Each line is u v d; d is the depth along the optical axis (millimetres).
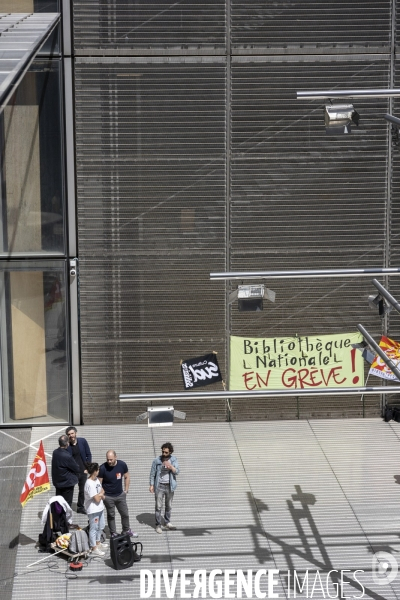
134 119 22547
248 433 23328
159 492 18281
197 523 18797
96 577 16828
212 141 22750
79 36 22125
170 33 22250
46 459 21766
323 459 21828
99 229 22984
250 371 23484
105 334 23484
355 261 23484
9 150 22469
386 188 23156
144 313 23422
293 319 23578
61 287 23234
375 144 22938
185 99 22547
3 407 23781
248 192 23031
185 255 23219
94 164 22688
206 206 23031
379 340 23781
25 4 22000
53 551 17688
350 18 22438
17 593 16281
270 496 19969
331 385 23672
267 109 22688
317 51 22547
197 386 23188
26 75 22156
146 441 22812
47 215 22875
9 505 19500
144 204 22922
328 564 17281
